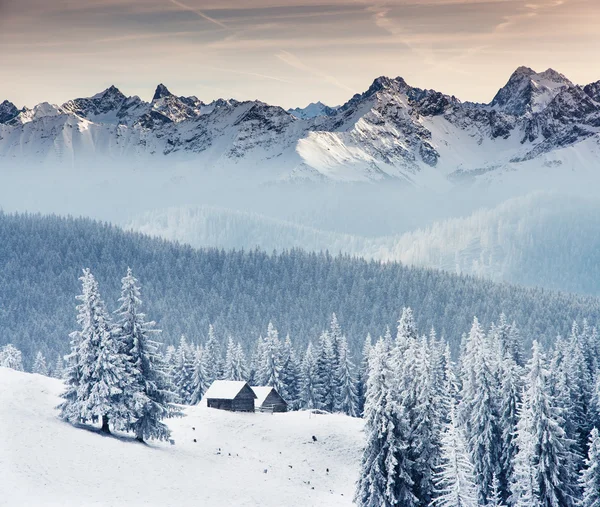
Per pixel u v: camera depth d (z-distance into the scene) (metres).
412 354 68.00
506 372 77.75
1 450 69.62
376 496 65.81
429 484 65.19
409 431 66.31
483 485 76.19
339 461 97.38
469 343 86.81
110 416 78.00
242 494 75.62
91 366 77.81
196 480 76.25
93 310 78.62
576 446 80.50
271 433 103.19
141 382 81.06
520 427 71.62
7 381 87.62
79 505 62.62
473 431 77.94
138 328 81.19
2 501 60.34
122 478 71.50
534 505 65.81
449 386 92.81
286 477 86.25
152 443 84.94
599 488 65.12
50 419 79.94
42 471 67.94
